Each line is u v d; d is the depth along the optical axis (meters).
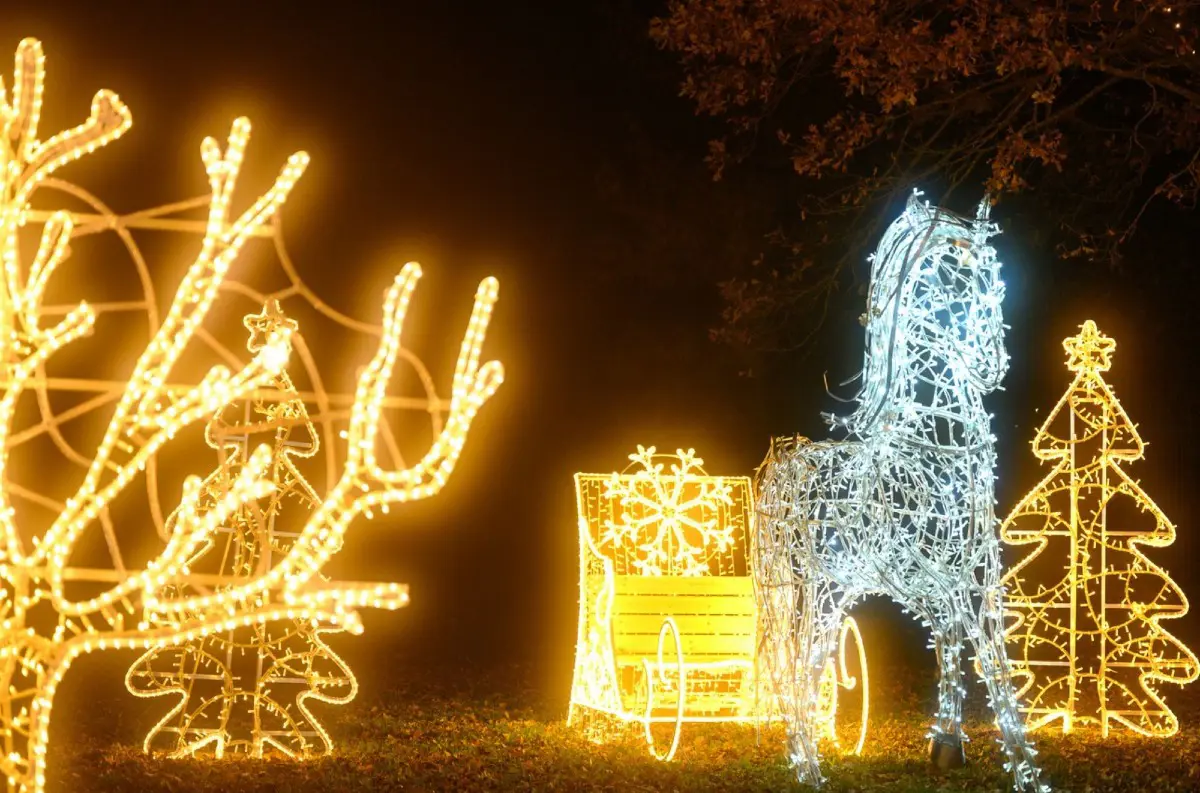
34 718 4.79
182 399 4.57
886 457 9.26
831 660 11.08
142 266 4.61
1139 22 13.52
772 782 9.25
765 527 9.63
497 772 9.59
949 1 15.09
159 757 9.75
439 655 17.50
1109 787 9.23
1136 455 11.66
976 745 10.67
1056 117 14.66
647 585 11.25
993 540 9.27
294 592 4.57
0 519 4.64
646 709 10.72
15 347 4.74
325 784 8.88
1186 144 15.25
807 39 15.57
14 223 4.66
